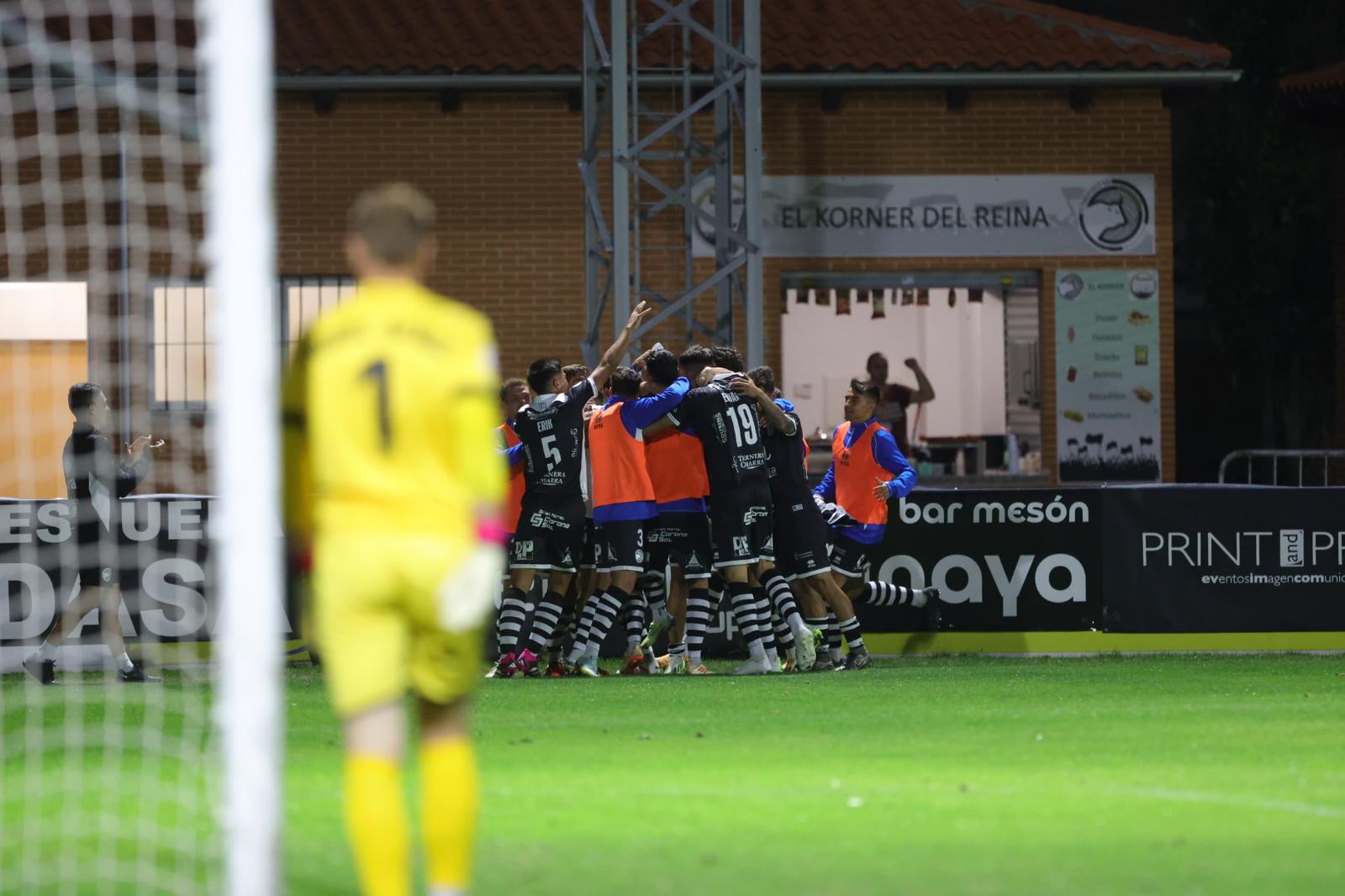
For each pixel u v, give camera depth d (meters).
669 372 46.75
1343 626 52.22
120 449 70.44
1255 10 100.44
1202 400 105.81
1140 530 52.25
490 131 73.88
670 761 28.03
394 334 16.52
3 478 70.62
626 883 18.47
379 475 16.33
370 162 73.56
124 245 69.50
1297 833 21.22
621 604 47.00
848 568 48.50
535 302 73.94
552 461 46.56
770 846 20.53
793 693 40.28
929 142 74.44
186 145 68.19
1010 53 73.25
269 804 16.92
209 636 49.03
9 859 20.12
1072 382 74.75
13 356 70.50
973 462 79.44
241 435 17.19
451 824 16.56
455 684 16.72
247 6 17.55
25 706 38.94
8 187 68.81
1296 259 101.75
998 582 52.50
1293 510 52.38
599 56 67.38
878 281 74.69
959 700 38.06
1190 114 100.62
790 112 74.06
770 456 47.66
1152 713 35.22
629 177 68.25
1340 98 82.88
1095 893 17.80
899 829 21.59
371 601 16.20
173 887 18.69
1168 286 74.94
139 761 28.55
